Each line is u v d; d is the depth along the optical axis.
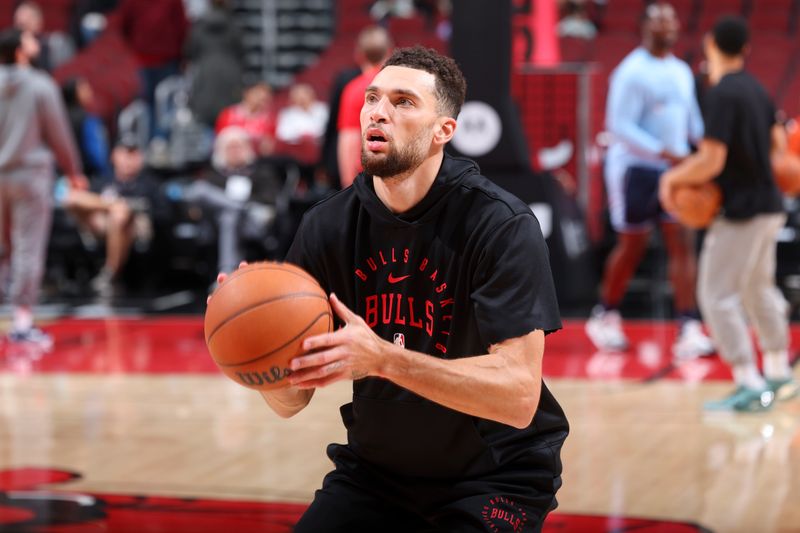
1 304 14.43
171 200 15.32
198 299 14.82
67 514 5.96
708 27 19.20
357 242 3.59
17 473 6.85
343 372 3.04
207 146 16.61
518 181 12.13
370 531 3.66
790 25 19.12
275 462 7.05
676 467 6.79
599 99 16.66
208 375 9.95
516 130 11.85
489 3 11.60
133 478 6.72
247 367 3.10
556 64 12.93
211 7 17.02
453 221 3.46
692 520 5.78
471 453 3.55
